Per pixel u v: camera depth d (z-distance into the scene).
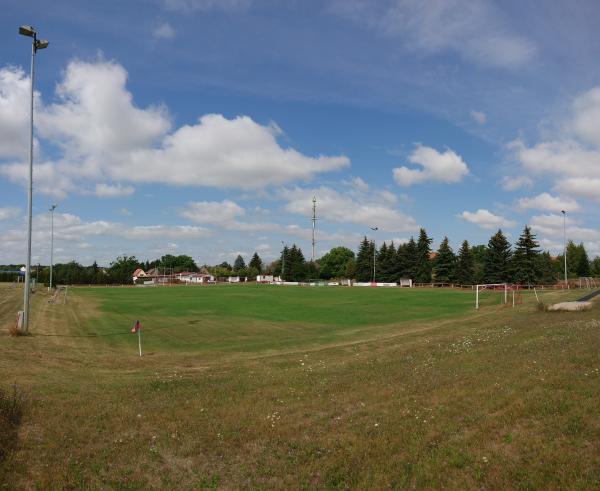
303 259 144.88
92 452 8.83
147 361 19.73
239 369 17.39
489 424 9.01
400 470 7.61
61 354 19.97
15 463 8.13
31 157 25.38
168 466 8.34
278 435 9.64
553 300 46.66
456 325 29.61
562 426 8.48
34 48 25.17
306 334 29.33
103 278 133.00
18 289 78.69
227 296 67.62
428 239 106.81
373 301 55.59
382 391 12.41
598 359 13.16
